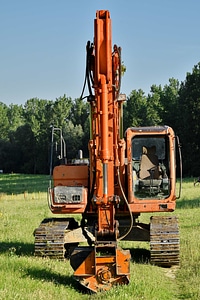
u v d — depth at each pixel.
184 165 108.88
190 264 16.67
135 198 16.73
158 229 16.98
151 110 135.88
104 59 13.79
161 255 16.61
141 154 17.31
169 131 16.95
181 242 20.84
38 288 12.52
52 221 18.23
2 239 22.98
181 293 13.30
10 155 162.75
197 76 111.19
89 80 14.49
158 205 16.70
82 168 17.45
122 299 11.79
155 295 12.52
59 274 14.52
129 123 137.25
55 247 16.97
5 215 35.47
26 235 24.34
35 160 157.00
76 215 34.28
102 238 13.73
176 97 134.00
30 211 39.28
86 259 13.11
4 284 12.56
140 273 15.08
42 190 77.19
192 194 49.69
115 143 14.15
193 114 108.75
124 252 13.18
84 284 13.05
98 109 13.81
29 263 15.52
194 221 29.27
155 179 16.88
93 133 14.68
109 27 13.77
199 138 107.94
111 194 13.80
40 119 158.62
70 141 120.50
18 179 120.75
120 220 17.83
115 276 13.12
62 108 157.62
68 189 16.75
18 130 162.62
